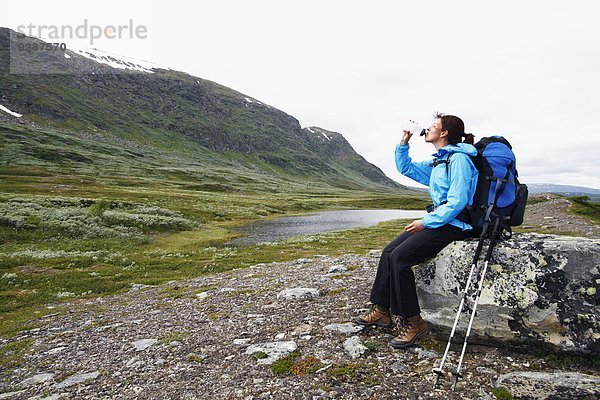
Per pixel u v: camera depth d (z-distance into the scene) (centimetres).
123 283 1997
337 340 677
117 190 10412
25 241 3509
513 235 635
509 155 560
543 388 461
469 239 620
